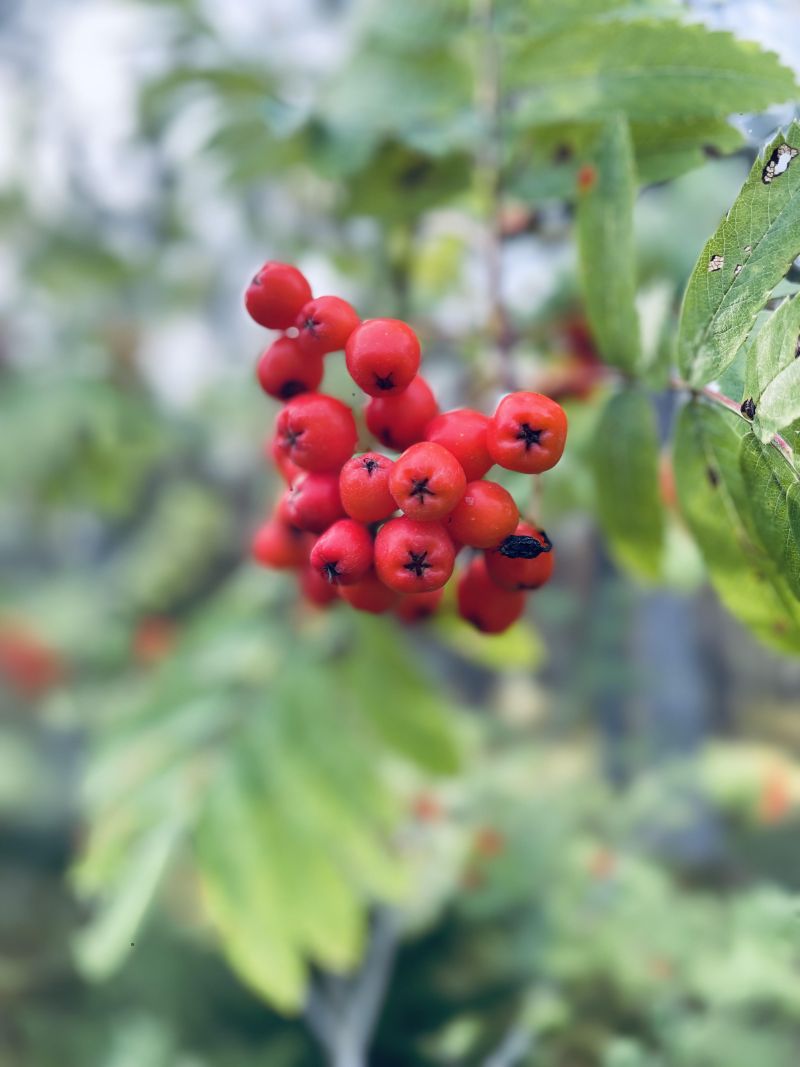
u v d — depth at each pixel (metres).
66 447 0.40
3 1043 0.33
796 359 0.10
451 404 0.24
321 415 0.12
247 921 0.22
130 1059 0.30
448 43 0.20
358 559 0.12
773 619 0.14
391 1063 0.27
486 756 0.34
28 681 0.53
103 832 0.24
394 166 0.22
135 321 0.42
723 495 0.13
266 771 0.25
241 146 0.25
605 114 0.17
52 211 0.39
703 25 0.15
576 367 0.23
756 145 0.15
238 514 0.70
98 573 0.67
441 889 0.29
